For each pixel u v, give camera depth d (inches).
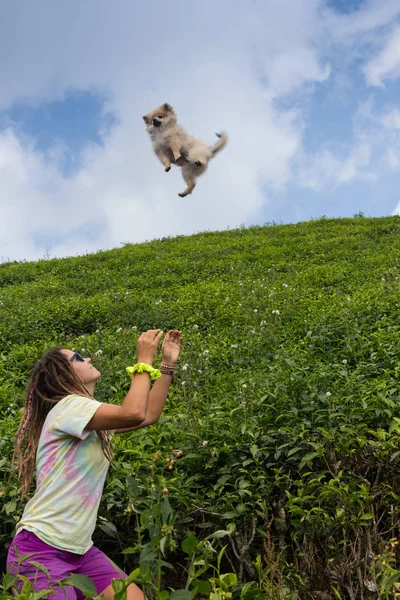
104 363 301.4
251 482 161.8
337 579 129.1
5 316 448.1
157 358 303.0
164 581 148.6
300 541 147.9
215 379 272.1
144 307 462.6
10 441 180.1
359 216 1009.5
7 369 319.9
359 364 256.7
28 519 112.2
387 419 186.9
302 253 693.3
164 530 93.1
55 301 507.8
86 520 113.0
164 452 174.6
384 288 419.8
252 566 140.9
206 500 161.0
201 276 615.5
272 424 188.5
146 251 808.9
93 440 116.1
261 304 414.6
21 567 109.3
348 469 162.9
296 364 251.1
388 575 118.2
